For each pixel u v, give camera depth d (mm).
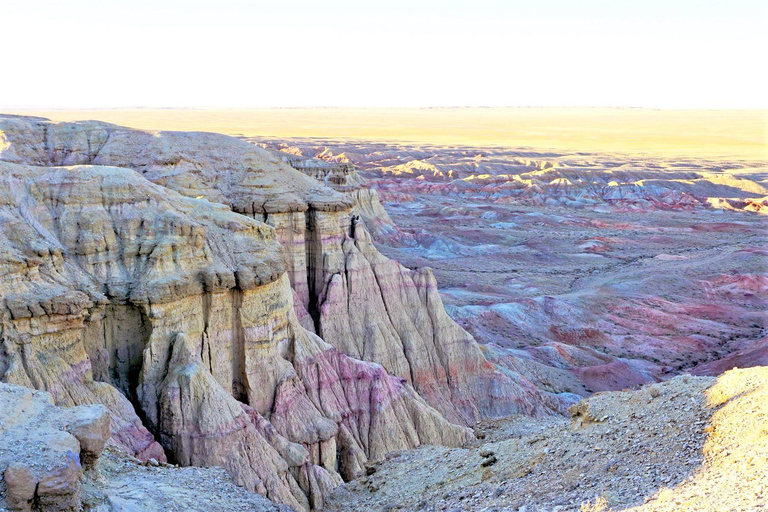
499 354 72375
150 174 54688
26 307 33531
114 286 38250
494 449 32750
